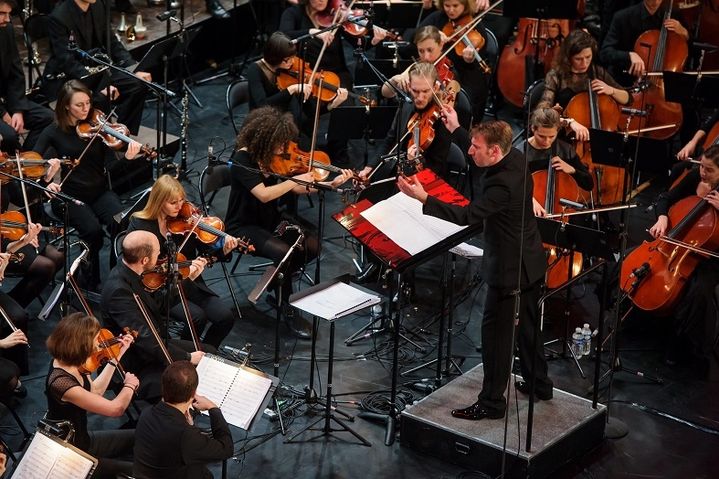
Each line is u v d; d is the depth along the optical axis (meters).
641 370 16.28
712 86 19.81
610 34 22.39
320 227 15.69
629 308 17.02
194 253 16.14
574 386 15.81
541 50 22.20
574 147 17.98
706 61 23.61
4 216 16.05
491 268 13.50
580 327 17.11
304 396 15.16
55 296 14.34
